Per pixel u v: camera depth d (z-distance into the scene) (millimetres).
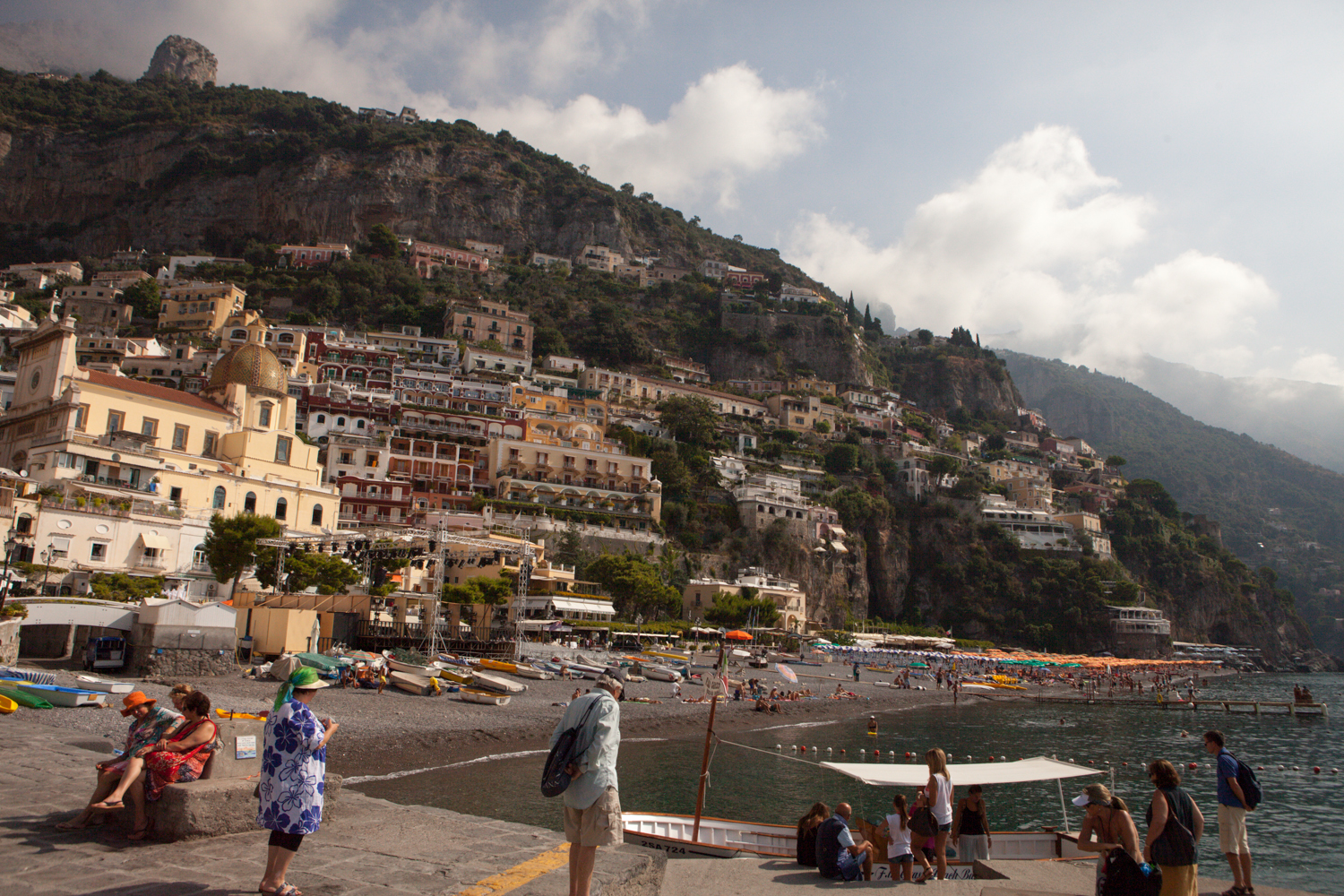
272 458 79312
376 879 9961
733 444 197500
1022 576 190125
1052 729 70438
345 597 66625
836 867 15594
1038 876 18625
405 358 180000
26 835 11047
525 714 50250
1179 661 178750
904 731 63781
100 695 32625
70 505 58562
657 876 11469
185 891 9273
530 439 150375
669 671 78625
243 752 12555
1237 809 14617
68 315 70500
